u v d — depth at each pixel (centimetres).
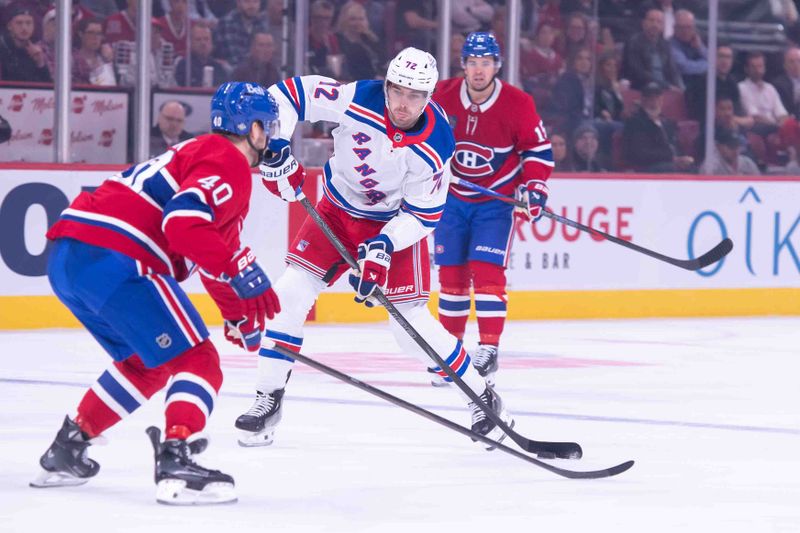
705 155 2302
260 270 687
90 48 1914
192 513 686
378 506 723
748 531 680
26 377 1259
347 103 893
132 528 649
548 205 2041
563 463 877
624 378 1362
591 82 2227
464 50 1239
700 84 2295
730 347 1703
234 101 703
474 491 775
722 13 2331
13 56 1891
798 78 2406
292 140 2012
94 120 1928
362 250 891
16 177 1723
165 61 1958
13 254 1727
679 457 910
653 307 2128
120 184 700
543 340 1739
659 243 2131
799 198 2236
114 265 682
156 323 686
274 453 888
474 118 1251
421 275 932
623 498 761
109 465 820
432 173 898
